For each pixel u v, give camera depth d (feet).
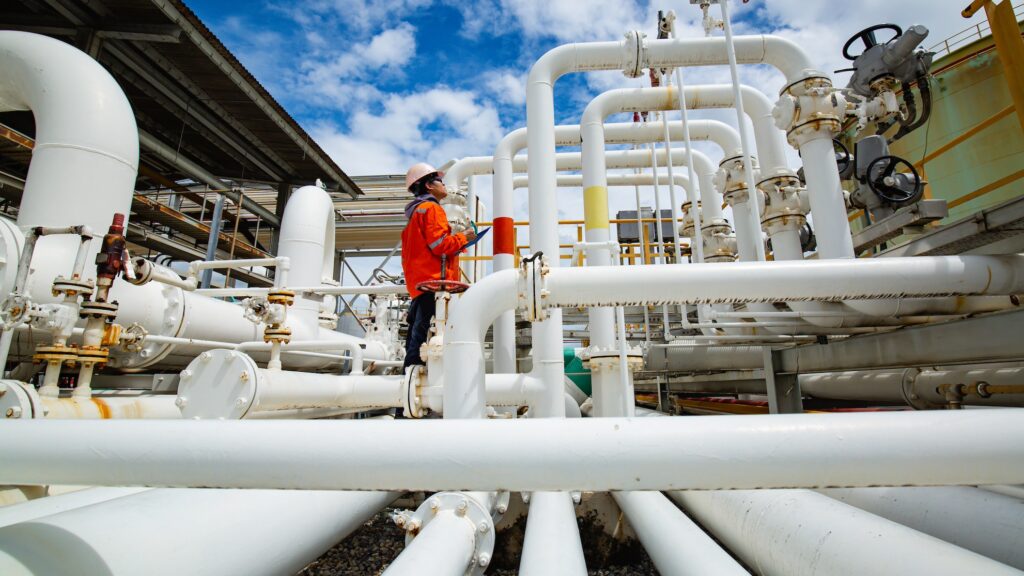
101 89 9.78
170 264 32.60
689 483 2.92
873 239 10.49
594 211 12.17
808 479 2.88
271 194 39.91
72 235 9.02
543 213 10.62
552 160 10.99
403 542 10.19
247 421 3.20
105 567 3.40
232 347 10.96
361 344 16.92
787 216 10.86
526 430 3.03
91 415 7.08
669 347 15.23
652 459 2.92
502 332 14.70
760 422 2.99
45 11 18.88
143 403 8.17
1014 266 6.94
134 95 24.07
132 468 3.05
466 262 21.94
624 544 8.95
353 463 3.01
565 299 7.08
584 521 9.04
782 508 4.63
